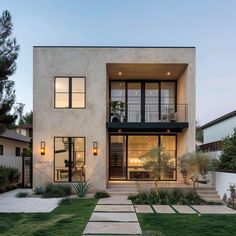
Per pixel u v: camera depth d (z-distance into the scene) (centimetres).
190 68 1738
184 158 1553
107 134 1878
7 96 1608
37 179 1694
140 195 1472
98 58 1731
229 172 1521
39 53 1731
